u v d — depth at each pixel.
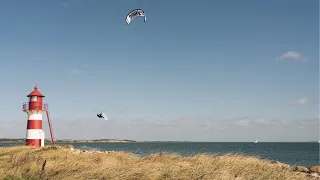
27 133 41.72
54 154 22.48
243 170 14.51
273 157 67.38
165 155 19.92
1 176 11.77
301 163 50.53
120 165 14.71
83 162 17.30
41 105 41.97
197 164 15.48
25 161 16.62
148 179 12.26
